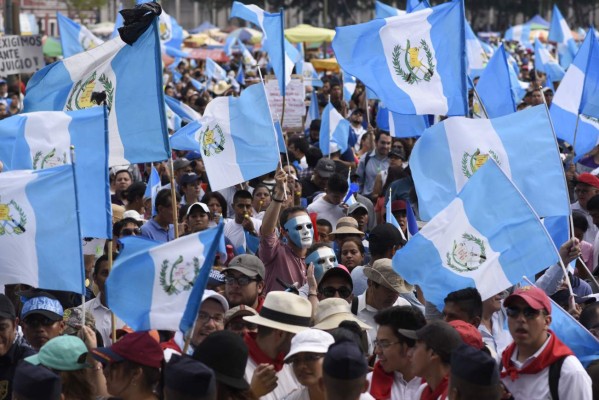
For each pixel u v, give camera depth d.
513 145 21.09
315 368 14.09
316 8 198.25
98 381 14.93
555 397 14.75
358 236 23.52
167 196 25.56
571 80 32.06
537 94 45.97
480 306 16.36
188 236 15.29
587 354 16.83
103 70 22.89
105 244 23.64
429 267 18.22
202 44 107.06
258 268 18.75
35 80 23.17
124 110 22.70
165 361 13.84
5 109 48.84
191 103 56.41
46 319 17.33
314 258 21.25
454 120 21.44
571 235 20.55
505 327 18.66
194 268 15.12
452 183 21.53
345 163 35.59
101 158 20.08
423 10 24.09
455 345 13.85
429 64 24.02
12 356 16.84
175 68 82.25
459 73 23.92
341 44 24.02
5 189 17.83
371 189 37.50
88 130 20.34
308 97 61.03
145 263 15.26
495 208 18.16
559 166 20.80
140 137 22.62
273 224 22.16
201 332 16.59
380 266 18.75
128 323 15.22
